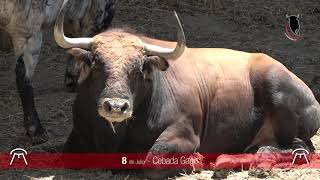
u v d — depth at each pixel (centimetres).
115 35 1720
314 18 3341
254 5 3438
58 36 1698
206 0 3397
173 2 3397
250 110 1917
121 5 3366
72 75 2509
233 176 1795
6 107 2364
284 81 1909
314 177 1800
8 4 2009
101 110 1596
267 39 3114
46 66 2802
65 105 2398
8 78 2666
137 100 1719
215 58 1939
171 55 1705
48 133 2150
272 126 1916
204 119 1872
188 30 3166
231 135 1898
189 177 1772
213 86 1888
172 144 1753
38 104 2402
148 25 3198
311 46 3045
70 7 2380
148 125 1753
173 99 1794
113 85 1620
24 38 2084
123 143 1777
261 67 1931
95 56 1677
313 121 1945
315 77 2623
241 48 2989
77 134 1830
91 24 2497
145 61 1703
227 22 3262
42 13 2097
